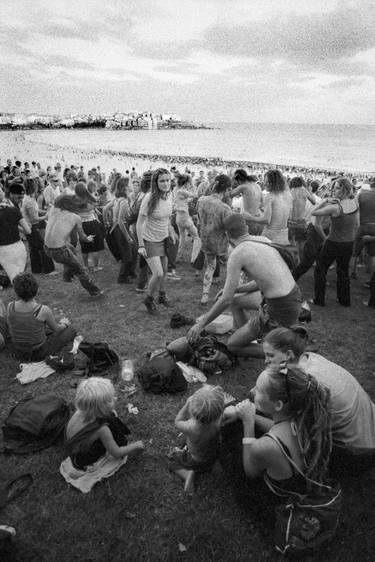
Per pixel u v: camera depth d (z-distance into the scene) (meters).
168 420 3.81
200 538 2.69
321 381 2.85
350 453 2.83
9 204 6.12
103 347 4.62
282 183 5.91
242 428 3.09
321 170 45.25
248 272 3.78
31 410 3.56
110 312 6.20
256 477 2.67
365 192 6.77
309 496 2.47
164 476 3.19
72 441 3.11
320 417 2.39
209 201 5.87
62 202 6.07
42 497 2.97
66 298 6.79
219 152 96.62
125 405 4.02
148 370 4.23
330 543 2.62
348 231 5.76
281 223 6.07
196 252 7.61
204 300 6.36
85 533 2.70
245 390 4.23
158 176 5.41
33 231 7.77
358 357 4.91
